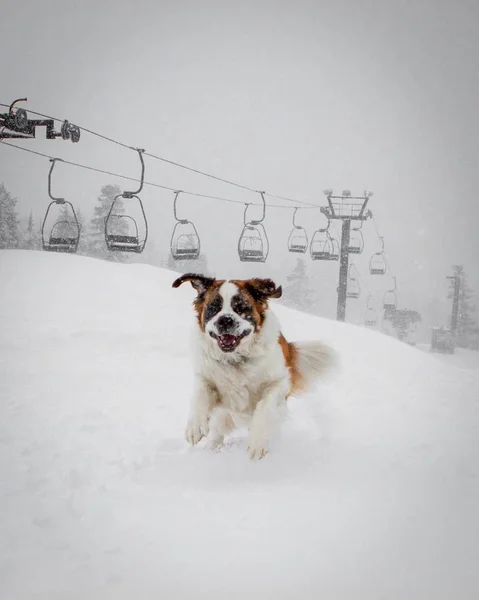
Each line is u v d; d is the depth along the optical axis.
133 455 6.42
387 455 6.56
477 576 3.78
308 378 7.77
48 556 4.00
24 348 12.81
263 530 4.45
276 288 6.61
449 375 13.52
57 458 6.23
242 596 3.58
